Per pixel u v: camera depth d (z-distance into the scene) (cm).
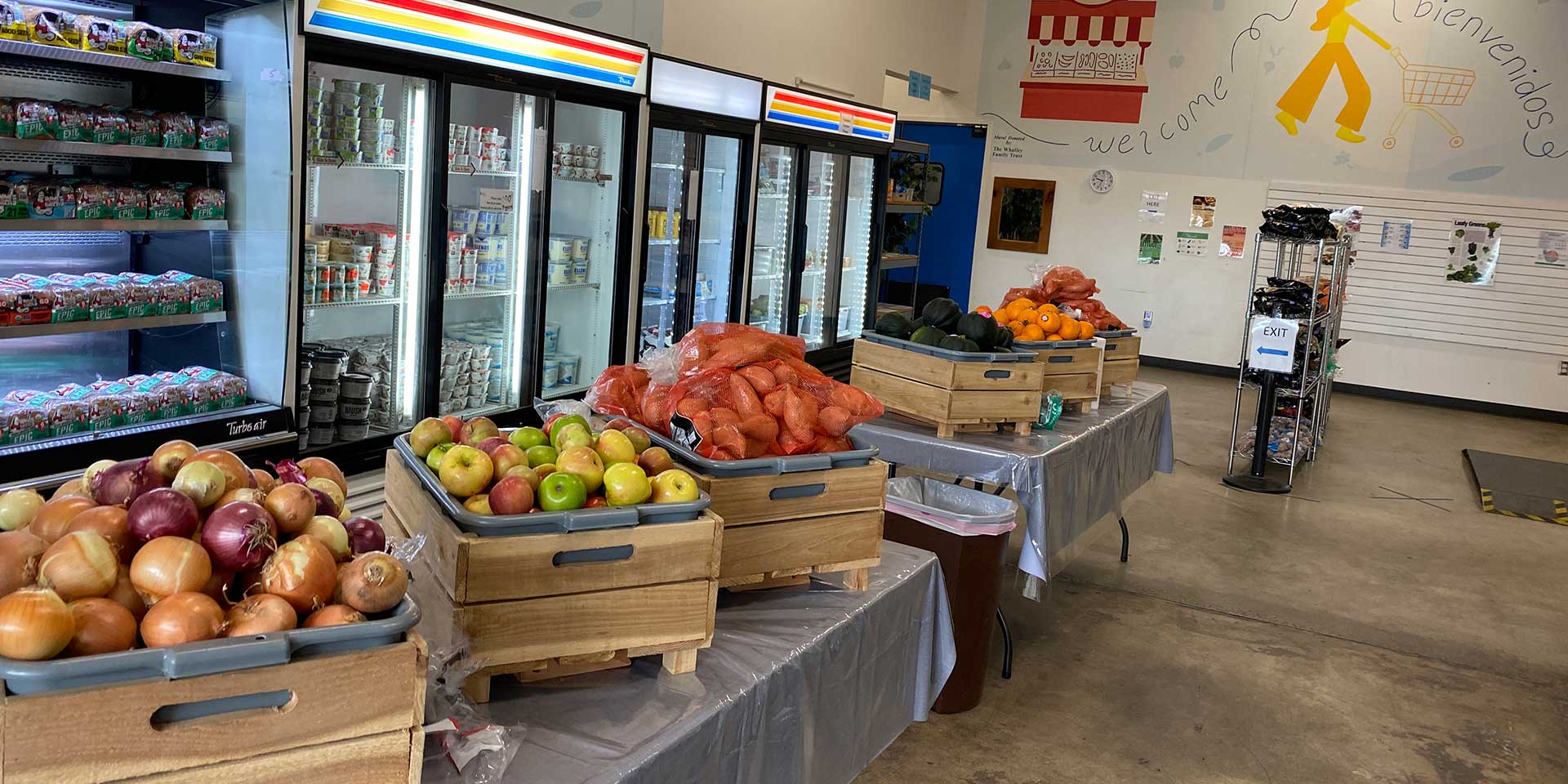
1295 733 395
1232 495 731
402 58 401
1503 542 666
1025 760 359
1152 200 1218
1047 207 1269
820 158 777
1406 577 588
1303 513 700
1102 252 1251
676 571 183
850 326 851
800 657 204
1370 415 1059
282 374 380
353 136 418
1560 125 1050
